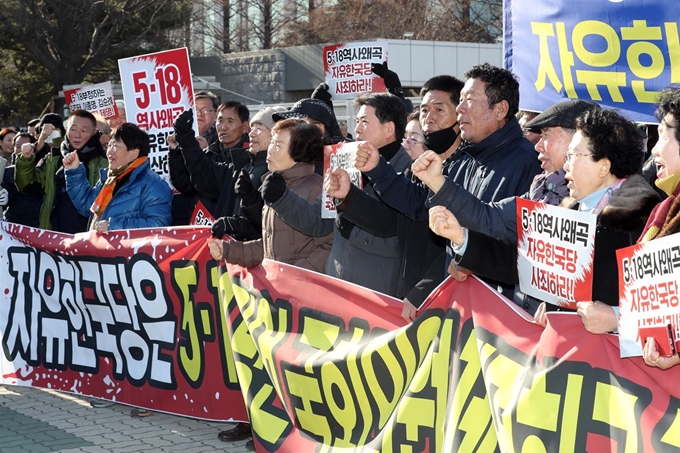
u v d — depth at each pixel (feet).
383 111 15.84
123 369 19.25
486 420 11.71
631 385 10.12
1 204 27.91
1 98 104.32
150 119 23.15
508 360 11.41
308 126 16.96
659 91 15.29
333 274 15.40
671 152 10.61
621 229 10.78
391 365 13.15
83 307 19.89
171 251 18.10
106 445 17.34
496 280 11.90
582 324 10.62
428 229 14.37
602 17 15.71
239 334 16.31
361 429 13.71
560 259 10.67
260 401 15.78
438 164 12.01
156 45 106.83
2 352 21.48
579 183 11.33
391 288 14.90
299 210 15.58
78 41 101.24
